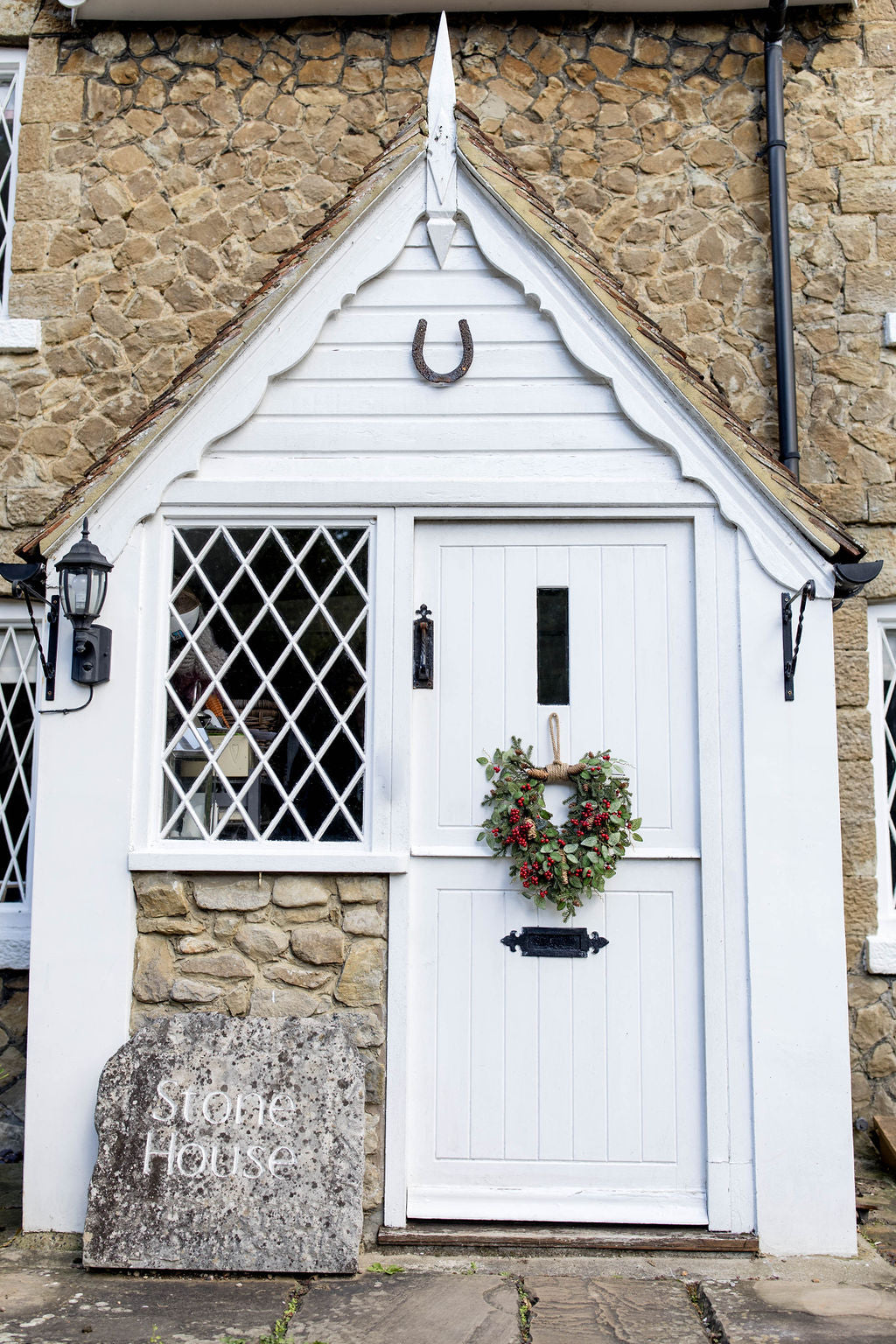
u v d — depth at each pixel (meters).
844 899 4.96
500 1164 3.87
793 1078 3.79
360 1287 3.44
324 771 4.08
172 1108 3.69
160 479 4.11
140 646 4.09
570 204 5.51
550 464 4.12
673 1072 3.89
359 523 4.16
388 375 4.18
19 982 5.18
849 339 5.37
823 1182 3.75
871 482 5.26
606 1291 3.42
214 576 4.18
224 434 4.13
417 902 4.00
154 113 5.70
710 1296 3.37
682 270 5.45
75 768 4.04
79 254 5.63
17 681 5.52
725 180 5.50
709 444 4.05
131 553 4.12
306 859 3.95
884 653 5.36
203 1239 3.54
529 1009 3.94
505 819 3.96
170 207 5.62
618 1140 3.87
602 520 4.12
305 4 5.57
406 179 4.18
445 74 4.16
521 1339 3.09
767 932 3.86
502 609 4.14
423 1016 3.95
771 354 5.35
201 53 5.72
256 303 4.11
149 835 4.03
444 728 4.09
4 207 5.91
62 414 5.53
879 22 5.57
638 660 4.08
